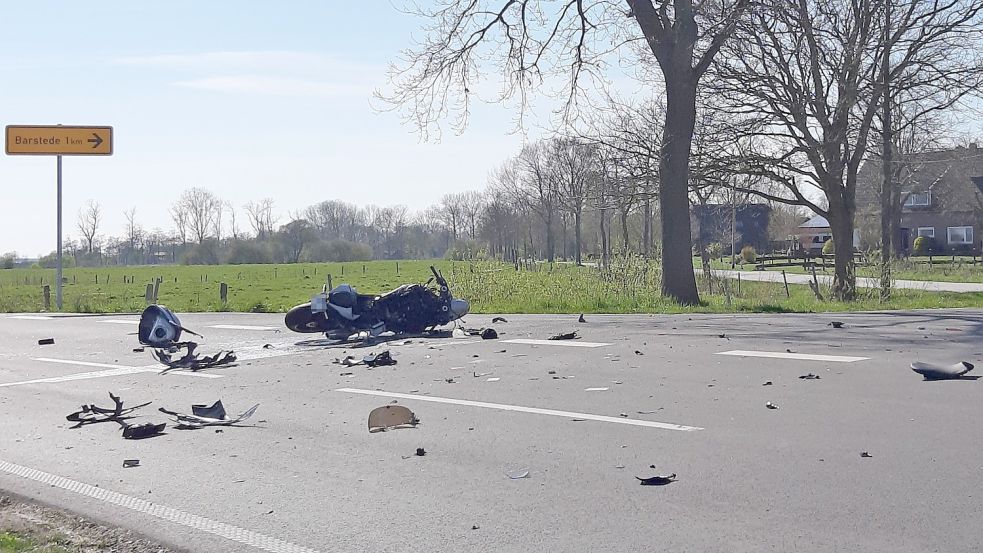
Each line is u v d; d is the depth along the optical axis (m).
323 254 107.50
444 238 130.12
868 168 35.88
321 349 13.33
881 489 5.63
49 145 26.67
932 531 4.92
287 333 15.78
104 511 6.01
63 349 14.88
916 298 28.09
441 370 10.92
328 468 6.75
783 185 27.41
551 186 67.25
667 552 4.79
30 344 15.81
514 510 5.60
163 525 5.68
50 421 8.91
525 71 23.67
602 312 20.62
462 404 8.79
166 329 12.85
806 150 25.55
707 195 27.64
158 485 6.53
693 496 5.68
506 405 8.64
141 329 12.88
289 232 107.69
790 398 8.41
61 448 7.76
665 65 22.47
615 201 26.22
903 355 10.79
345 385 10.19
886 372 9.61
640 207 28.73
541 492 5.92
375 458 6.96
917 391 8.53
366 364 11.58
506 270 26.91
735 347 11.91
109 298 39.59
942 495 5.48
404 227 132.25
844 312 18.62
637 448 6.86
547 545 4.98
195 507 5.99
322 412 8.76
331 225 136.12
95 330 17.97
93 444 7.86
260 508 5.90
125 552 5.29
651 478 6.03
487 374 10.48
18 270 91.75
